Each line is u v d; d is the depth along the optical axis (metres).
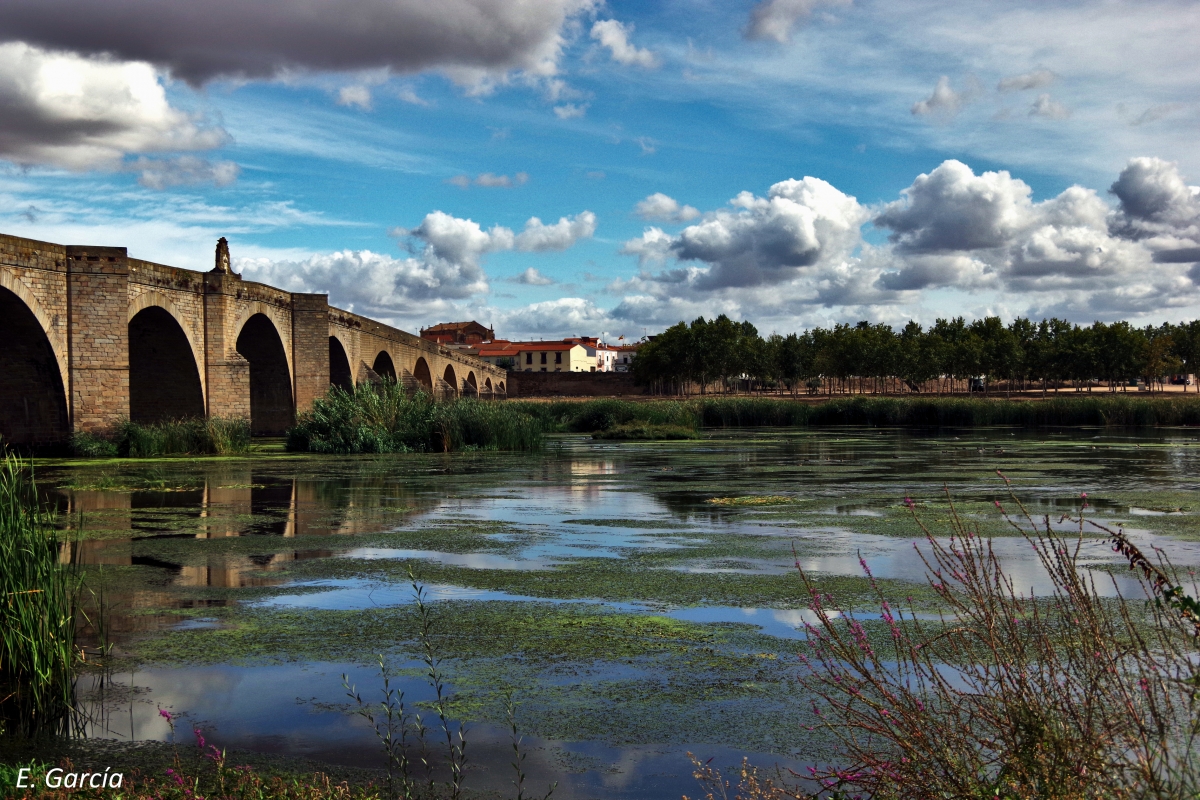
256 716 6.99
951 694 5.98
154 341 40.59
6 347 33.31
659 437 45.84
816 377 123.31
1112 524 15.73
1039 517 16.75
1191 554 12.84
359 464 30.58
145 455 34.06
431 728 6.71
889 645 8.41
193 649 8.77
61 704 7.27
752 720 6.77
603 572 12.28
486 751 6.27
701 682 7.65
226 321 42.44
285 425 51.38
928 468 27.78
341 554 13.80
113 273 34.56
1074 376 109.44
